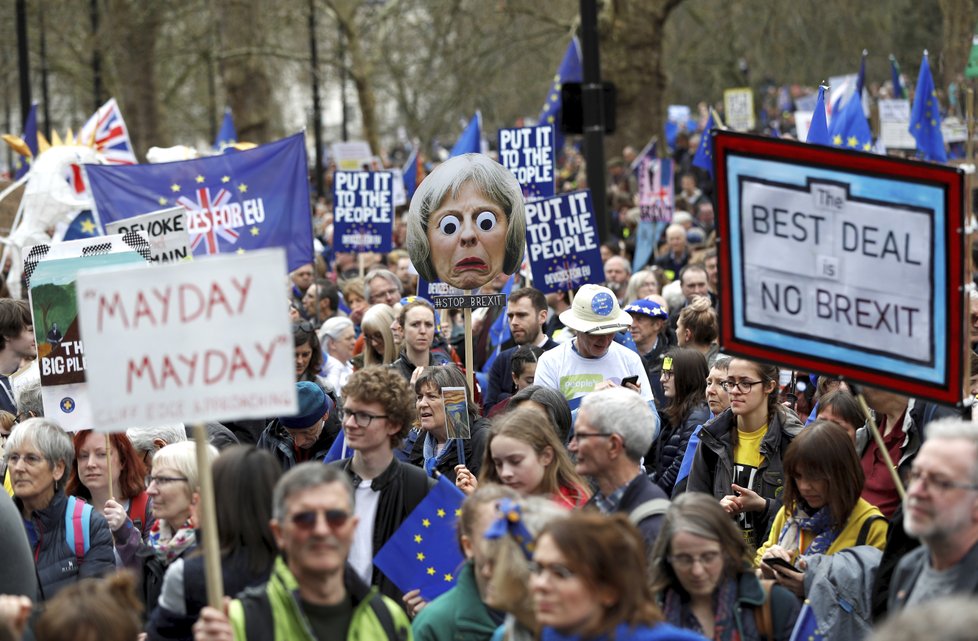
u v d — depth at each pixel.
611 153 60.78
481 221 19.00
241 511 11.09
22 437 13.43
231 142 53.31
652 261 38.56
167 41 90.69
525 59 92.81
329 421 17.55
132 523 14.88
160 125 87.12
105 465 15.20
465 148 35.47
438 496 12.88
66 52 92.44
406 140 103.06
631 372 19.47
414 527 12.82
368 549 13.16
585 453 12.02
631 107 60.50
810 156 11.54
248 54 67.06
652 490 11.91
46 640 8.99
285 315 9.70
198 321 9.73
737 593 10.55
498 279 27.44
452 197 19.00
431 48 78.69
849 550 12.41
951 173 11.00
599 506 12.05
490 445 12.64
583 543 8.62
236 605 9.88
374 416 13.16
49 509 13.61
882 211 11.30
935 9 83.38
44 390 15.62
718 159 11.88
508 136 28.88
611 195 52.03
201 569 11.09
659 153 60.78
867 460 14.54
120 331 9.77
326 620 9.93
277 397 9.70
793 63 90.94
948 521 9.41
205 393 9.71
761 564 12.77
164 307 9.76
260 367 9.70
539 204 25.06
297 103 134.00
